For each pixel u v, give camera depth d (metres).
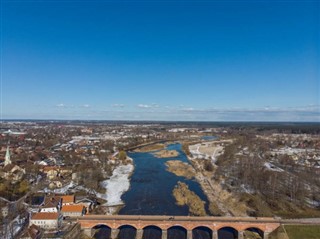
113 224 143.12
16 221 147.25
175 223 141.38
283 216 164.88
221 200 198.12
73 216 154.12
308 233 138.25
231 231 150.25
